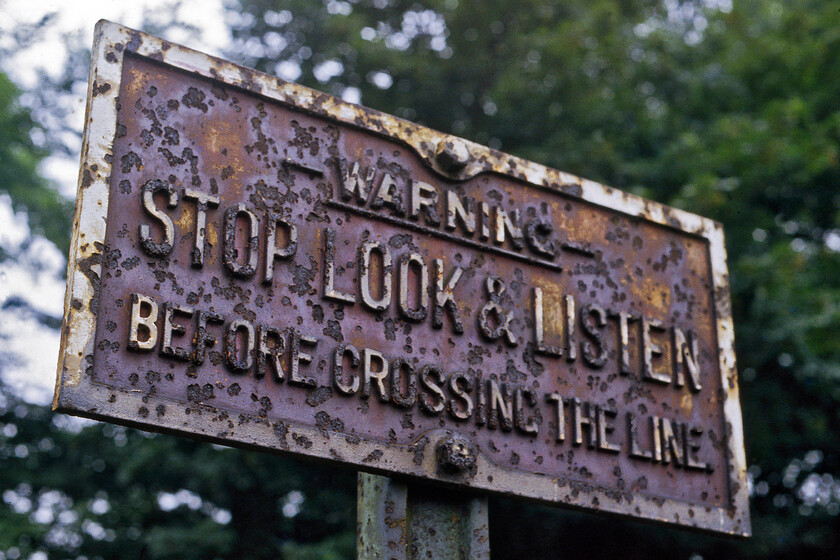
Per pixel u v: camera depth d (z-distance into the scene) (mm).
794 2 10422
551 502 2113
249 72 2014
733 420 2475
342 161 2080
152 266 1794
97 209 1762
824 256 8547
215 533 8289
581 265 2379
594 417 2246
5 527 9211
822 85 9500
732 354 2539
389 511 1929
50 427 10258
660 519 2266
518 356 2188
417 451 1954
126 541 9273
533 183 2355
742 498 2408
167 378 1744
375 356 1973
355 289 2000
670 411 2391
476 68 8898
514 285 2244
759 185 8672
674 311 2498
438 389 2023
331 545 7656
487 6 8945
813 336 7734
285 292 1916
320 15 9078
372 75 9000
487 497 2066
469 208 2234
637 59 9820
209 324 1813
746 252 8445
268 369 1850
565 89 8797
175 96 1926
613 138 9094
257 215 1932
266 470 8250
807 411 8594
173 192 1854
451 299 2123
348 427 1898
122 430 9992
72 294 1694
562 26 8742
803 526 8672
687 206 7953
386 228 2096
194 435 1740
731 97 9625
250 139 1984
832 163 8438
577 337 2299
